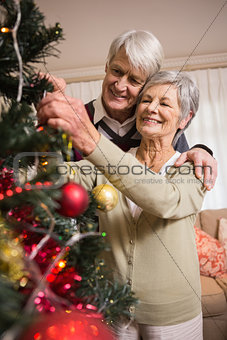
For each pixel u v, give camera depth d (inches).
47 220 14.7
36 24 14.9
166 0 80.0
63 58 110.7
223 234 96.0
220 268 82.4
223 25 95.0
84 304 15.3
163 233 26.7
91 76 123.7
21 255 12.3
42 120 16.8
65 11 82.0
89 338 11.6
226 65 122.6
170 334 26.9
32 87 16.1
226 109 125.1
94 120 36.1
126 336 26.9
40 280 12.6
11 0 13.9
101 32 93.5
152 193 21.9
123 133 34.9
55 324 11.4
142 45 31.4
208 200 123.5
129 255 27.0
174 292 26.8
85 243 15.8
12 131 11.8
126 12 85.4
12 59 14.5
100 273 17.1
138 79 32.9
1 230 13.0
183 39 104.2
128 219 27.2
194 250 28.6
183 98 28.1
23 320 9.8
